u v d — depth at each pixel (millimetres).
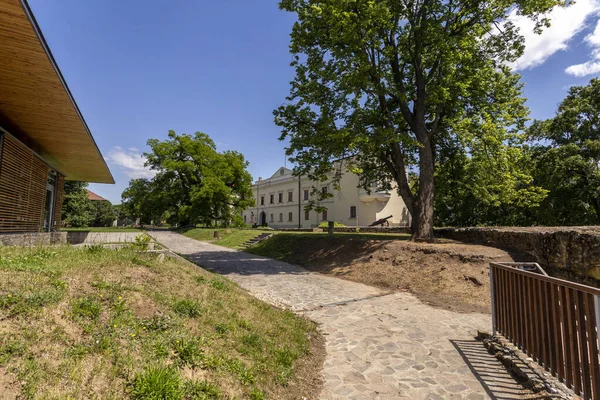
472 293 8656
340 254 14914
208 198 39781
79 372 2598
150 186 48938
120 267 5285
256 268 14203
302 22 14781
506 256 10102
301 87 14805
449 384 3992
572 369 3316
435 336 5766
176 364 3227
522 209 23656
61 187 16312
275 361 4250
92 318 3389
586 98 22625
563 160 21234
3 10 4445
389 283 10492
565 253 8453
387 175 19516
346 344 5410
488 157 14844
